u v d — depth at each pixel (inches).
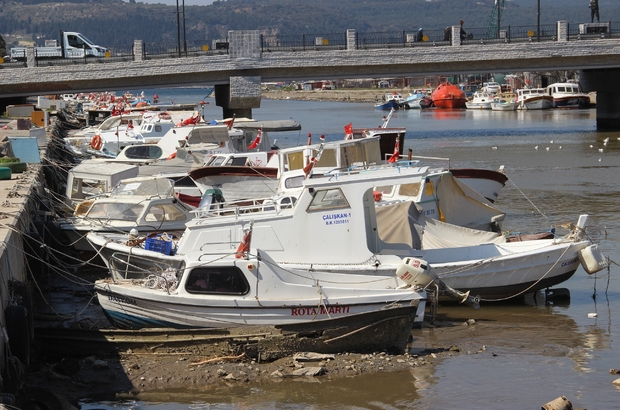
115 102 3828.7
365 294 736.3
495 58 2984.7
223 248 841.5
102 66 2790.4
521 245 935.7
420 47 2962.6
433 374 677.3
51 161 1485.0
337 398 627.2
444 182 1040.8
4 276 604.7
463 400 624.1
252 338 696.4
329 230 831.1
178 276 743.1
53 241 1029.2
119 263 818.8
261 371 674.2
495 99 5378.9
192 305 719.1
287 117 4463.6
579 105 5147.6
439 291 818.2
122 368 675.4
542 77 6476.4
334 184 826.2
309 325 701.3
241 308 716.7
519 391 642.2
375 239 853.8
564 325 828.6
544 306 905.5
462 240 928.3
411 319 715.4
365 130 1409.9
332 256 831.7
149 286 750.5
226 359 690.8
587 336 789.9
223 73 2925.7
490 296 907.4
